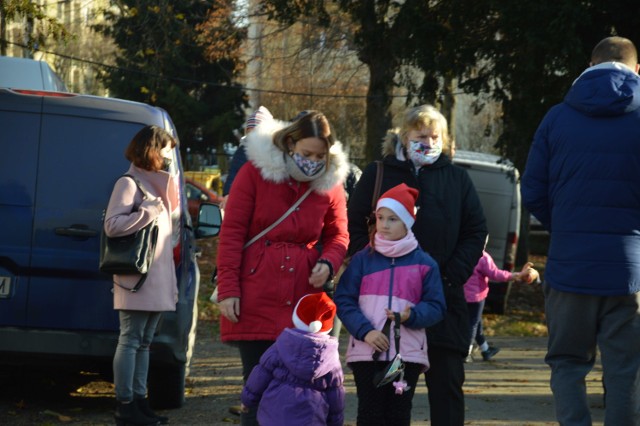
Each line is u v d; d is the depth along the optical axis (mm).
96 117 9359
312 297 6305
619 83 6789
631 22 20578
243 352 6883
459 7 22750
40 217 9133
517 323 22109
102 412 9680
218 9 38812
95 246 9133
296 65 42500
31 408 9773
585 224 6809
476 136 56188
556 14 20109
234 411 9688
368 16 27828
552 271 6965
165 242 8664
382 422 6855
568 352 7027
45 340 9000
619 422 6844
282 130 6781
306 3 29859
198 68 51062
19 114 9266
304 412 6266
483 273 12680
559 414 6969
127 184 8492
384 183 7320
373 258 6980
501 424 9500
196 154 54188
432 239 7184
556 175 6969
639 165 6754
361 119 56406
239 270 6820
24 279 9062
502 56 22297
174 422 9195
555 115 7055
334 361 6355
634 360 6852
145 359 8750
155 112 9578
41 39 16406
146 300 8461
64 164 9234
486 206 23812
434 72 24031
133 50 46562
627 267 6738
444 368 7191
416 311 6738
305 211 6863
